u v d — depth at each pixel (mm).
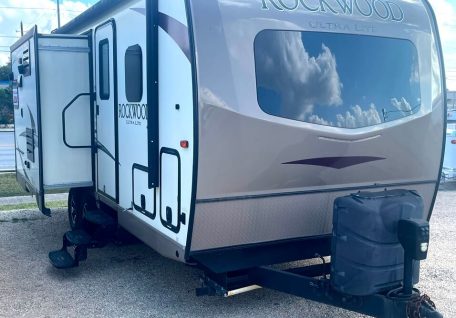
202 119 3354
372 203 3264
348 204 3297
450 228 7016
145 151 4199
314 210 3930
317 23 3717
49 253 5277
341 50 3795
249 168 3539
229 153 3457
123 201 4828
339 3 3834
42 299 4414
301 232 3973
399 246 3318
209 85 3365
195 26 3348
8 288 4664
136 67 4172
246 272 3934
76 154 5594
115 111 4867
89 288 4664
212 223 3566
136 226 4527
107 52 5020
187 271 5098
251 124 3479
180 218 3639
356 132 3779
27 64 5797
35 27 5137
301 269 4023
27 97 5953
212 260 3732
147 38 3861
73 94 5508
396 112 3992
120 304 4305
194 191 3422
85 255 5082
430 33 4195
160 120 3896
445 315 4145
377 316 3301
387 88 3963
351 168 3881
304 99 3645
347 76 3807
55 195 9719
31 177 6016
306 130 3615
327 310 4191
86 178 5668
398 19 4059
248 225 3717
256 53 3502
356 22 3867
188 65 3402
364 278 3252
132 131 4469
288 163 3648
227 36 3422
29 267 5242
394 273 3322
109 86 5012
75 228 5984
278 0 3625
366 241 3229
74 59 5477
